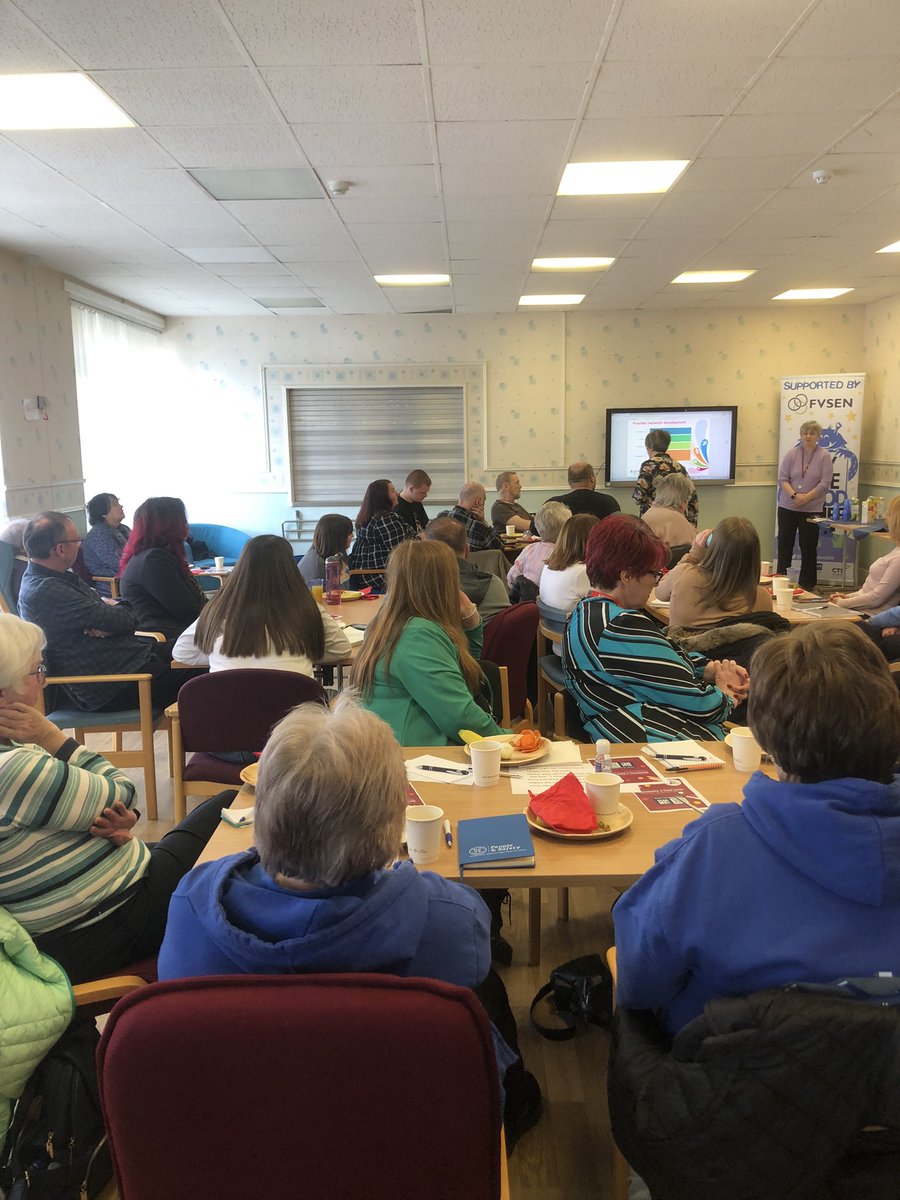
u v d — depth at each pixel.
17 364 5.91
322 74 3.22
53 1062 1.38
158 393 8.73
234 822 1.61
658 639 2.19
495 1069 0.84
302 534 8.97
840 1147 0.87
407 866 1.02
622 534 2.24
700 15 2.83
